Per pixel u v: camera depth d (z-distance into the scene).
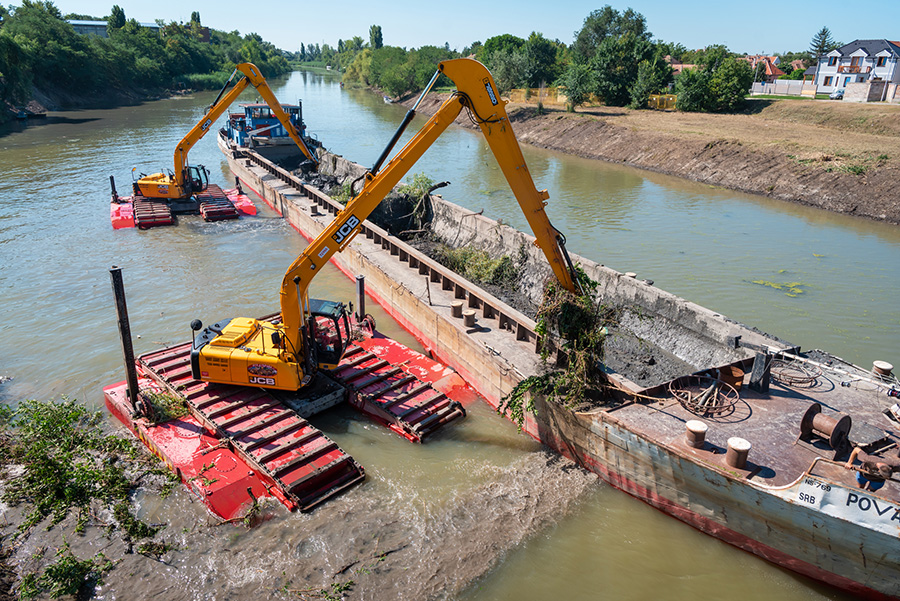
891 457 8.85
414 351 16.34
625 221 28.06
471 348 14.87
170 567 9.11
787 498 8.47
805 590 9.02
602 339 12.29
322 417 13.35
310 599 8.59
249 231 27.55
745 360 12.10
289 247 25.36
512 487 11.16
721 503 9.38
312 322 12.84
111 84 88.50
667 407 11.06
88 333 17.16
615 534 10.12
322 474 10.92
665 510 10.41
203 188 30.34
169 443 11.68
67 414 12.61
